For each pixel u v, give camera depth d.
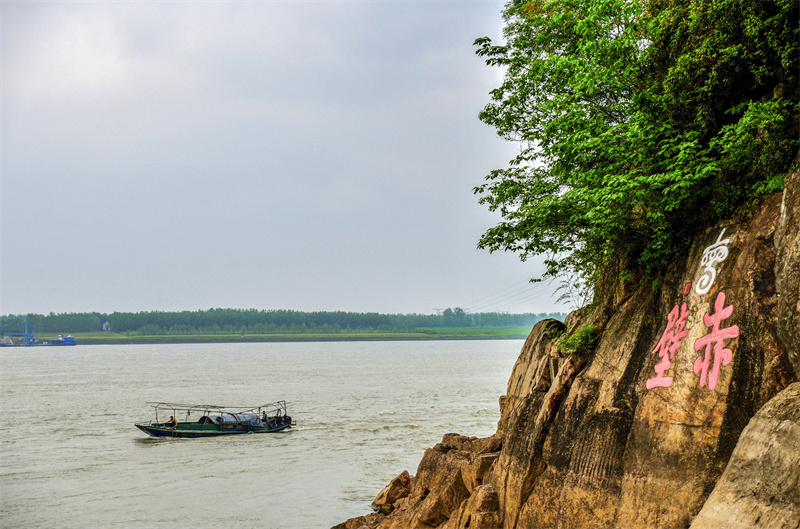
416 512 21.27
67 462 45.66
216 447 51.19
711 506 10.78
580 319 18.58
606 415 14.74
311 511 31.72
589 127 15.84
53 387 111.25
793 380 11.41
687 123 15.16
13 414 73.38
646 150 14.77
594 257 18.67
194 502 34.16
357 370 151.12
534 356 20.69
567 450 15.56
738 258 12.95
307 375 134.88
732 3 13.53
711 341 12.83
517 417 17.91
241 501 34.03
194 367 177.75
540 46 19.48
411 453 45.72
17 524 30.91
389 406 73.69
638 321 15.62
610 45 15.05
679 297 14.30
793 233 11.59
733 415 12.03
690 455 12.48
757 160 13.52
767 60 13.59
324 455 45.88
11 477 40.84
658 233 15.17
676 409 13.03
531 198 19.97
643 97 14.99
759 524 9.85
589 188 15.84
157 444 53.16
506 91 20.20
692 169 14.09
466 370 146.25
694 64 14.36
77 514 32.38
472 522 17.70
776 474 9.98
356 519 26.12
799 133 12.55
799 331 11.00
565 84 18.22
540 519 15.84
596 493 14.36
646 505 12.92
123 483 38.97
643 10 16.41
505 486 17.42
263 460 45.09
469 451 22.39
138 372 154.88
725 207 13.88
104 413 74.25
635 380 14.71
